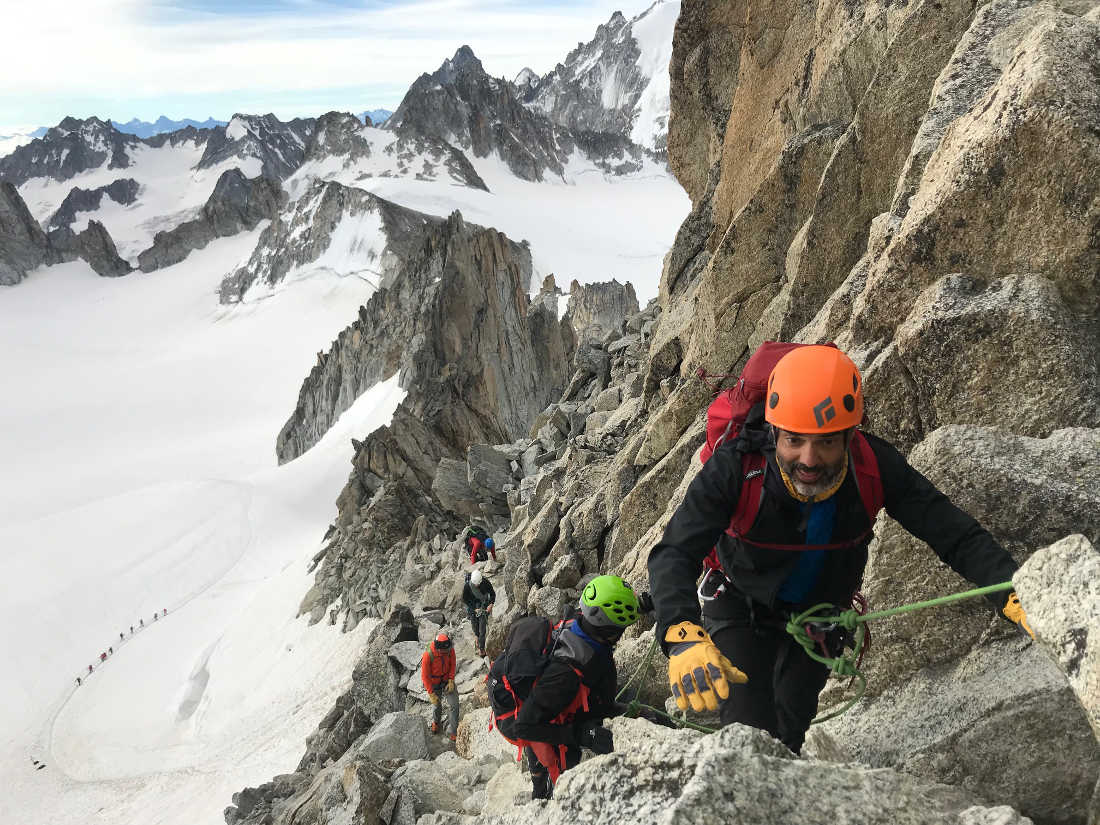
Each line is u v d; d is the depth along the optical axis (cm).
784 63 1284
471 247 10706
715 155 1773
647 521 1157
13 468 18150
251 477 12825
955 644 403
